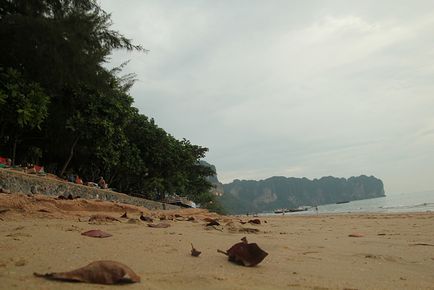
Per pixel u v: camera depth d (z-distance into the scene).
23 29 14.23
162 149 33.84
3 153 21.36
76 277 2.02
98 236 3.95
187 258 3.05
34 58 15.27
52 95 17.91
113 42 18.00
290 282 2.52
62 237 3.70
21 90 15.23
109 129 21.45
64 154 24.12
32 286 1.89
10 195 7.25
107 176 30.30
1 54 15.41
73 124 20.38
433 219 13.34
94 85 17.83
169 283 2.22
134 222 6.20
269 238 5.41
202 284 2.26
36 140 22.38
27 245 3.13
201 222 8.26
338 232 7.46
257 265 3.02
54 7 16.22
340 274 2.94
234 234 5.71
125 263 2.68
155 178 32.97
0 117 15.79
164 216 9.50
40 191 13.45
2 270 2.24
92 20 16.98
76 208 8.33
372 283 2.70
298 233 6.82
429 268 3.47
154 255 3.08
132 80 24.67
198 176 47.44
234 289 2.21
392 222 11.98
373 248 4.71
